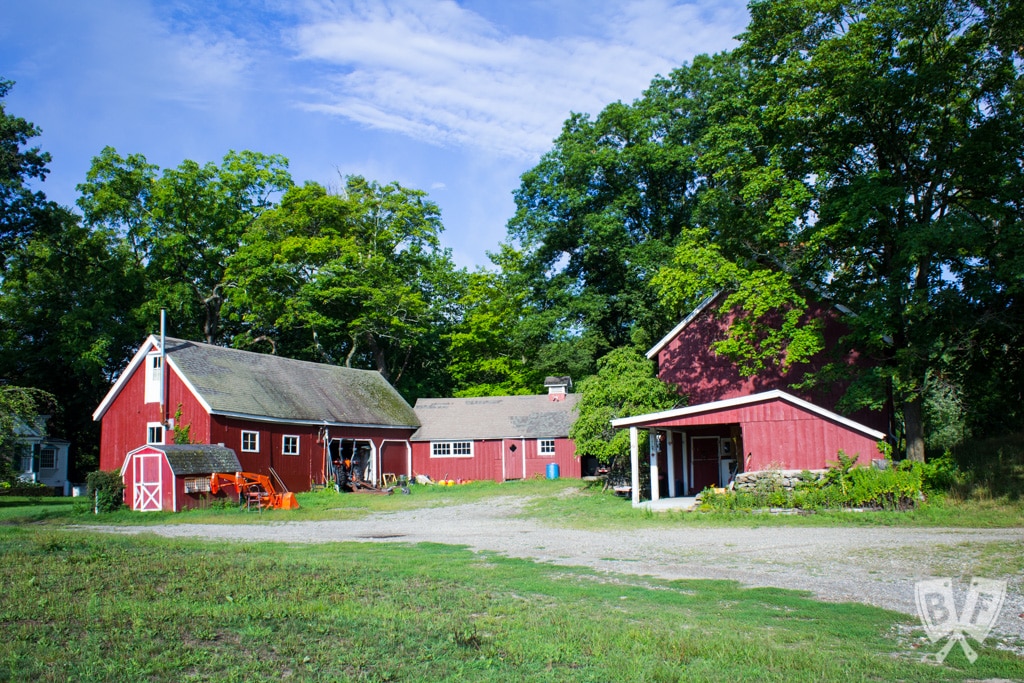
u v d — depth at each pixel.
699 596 11.56
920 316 24.19
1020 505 21.52
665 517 22.95
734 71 44.12
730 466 30.69
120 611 9.53
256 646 8.40
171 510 27.67
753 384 31.44
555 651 8.34
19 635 8.39
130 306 51.09
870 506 22.33
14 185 39.97
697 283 28.62
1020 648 8.96
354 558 14.99
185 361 34.94
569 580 12.88
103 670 7.41
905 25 25.14
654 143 44.75
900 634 9.51
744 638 9.11
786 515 22.09
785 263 28.81
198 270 55.59
